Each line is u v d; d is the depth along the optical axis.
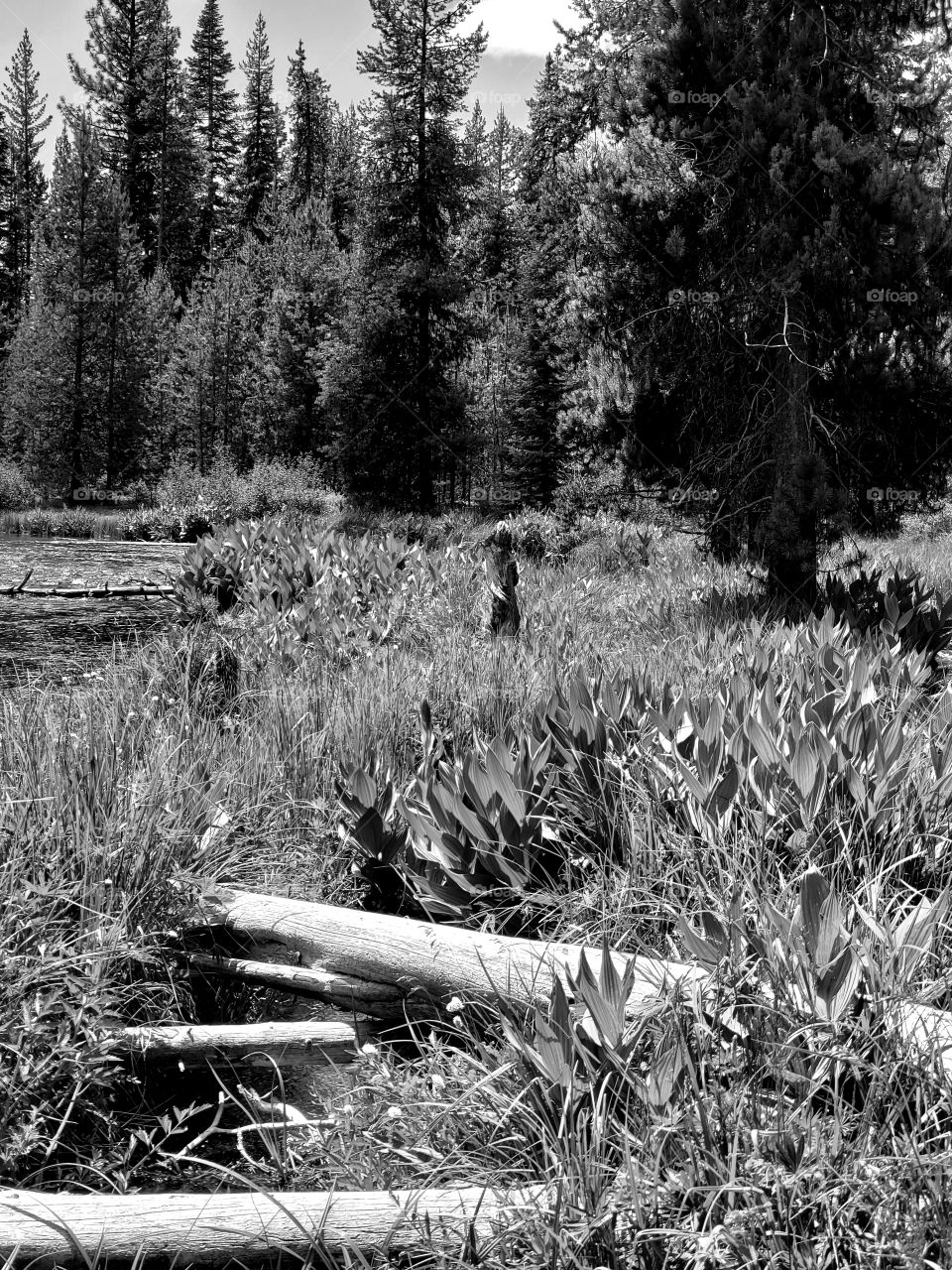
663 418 12.31
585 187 11.91
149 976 3.20
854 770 3.58
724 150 10.84
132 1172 2.40
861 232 10.27
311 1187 2.36
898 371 10.40
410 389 30.52
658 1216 1.94
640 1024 2.36
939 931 2.74
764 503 11.24
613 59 13.31
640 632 8.48
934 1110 2.05
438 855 3.72
